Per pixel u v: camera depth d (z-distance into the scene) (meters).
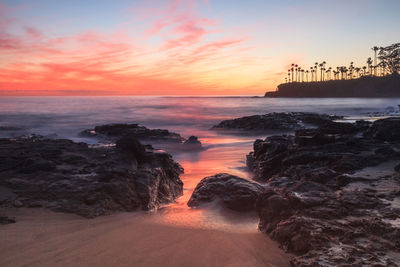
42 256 3.76
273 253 3.98
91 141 28.59
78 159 9.36
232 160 16.81
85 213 5.71
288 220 4.55
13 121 47.38
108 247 4.12
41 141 14.12
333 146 11.55
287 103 125.75
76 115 61.25
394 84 165.38
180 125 48.25
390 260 3.37
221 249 4.12
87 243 4.25
